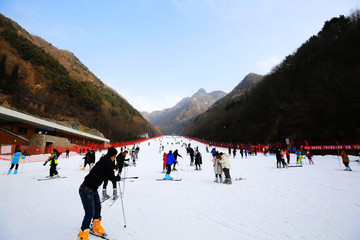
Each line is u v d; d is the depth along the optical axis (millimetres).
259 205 5215
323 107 39594
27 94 58094
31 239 3283
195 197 6105
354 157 20406
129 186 7820
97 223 3404
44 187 7516
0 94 50094
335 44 52469
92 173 3287
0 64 57375
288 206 5078
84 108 88062
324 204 5145
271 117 61625
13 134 26469
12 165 11148
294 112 48312
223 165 8422
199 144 69500
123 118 115750
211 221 4152
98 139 53594
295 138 40812
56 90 80000
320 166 13844
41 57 88250
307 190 6613
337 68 45438
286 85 63156
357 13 52469
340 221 4043
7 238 3305
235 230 3701
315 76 48812
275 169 12750
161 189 7258
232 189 7148
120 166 8555
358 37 46469
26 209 4906
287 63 74375
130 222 4090
